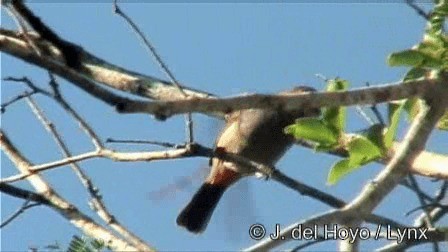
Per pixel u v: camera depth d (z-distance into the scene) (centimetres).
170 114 703
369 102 812
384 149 905
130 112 677
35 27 744
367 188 809
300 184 990
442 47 866
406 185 995
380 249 950
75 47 756
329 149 946
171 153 1008
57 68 659
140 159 1010
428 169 1026
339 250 823
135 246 943
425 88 838
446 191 1003
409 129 855
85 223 971
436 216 988
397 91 825
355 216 787
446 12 877
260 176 1124
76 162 1023
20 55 668
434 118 847
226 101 738
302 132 948
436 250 952
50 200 1005
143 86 1066
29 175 1032
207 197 1212
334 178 920
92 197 995
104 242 943
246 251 741
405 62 872
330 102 793
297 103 777
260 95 756
